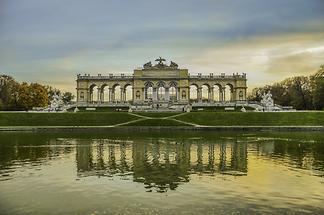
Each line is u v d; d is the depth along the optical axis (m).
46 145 62.28
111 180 35.28
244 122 109.00
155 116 118.81
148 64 178.00
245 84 176.38
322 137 75.19
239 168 41.12
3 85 166.62
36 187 32.62
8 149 57.09
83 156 49.97
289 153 52.00
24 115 115.00
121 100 179.12
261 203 27.75
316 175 37.09
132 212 25.97
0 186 33.00
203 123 109.75
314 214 25.38
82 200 28.70
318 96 133.75
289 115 110.44
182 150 55.62
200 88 178.00
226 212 25.84
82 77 178.38
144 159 47.44
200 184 33.44
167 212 25.92
